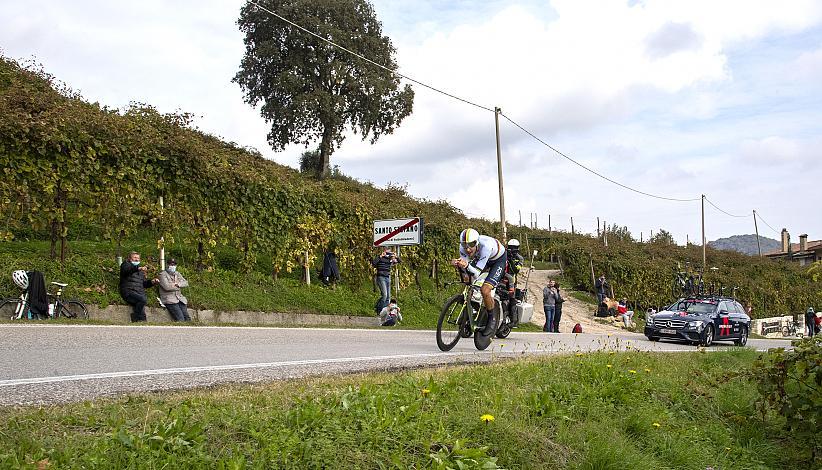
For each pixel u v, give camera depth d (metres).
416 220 18.25
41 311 12.26
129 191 15.08
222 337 10.75
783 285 48.66
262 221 17.94
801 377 7.06
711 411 8.30
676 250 50.66
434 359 8.96
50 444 3.85
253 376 6.67
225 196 17.03
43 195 13.87
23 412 4.52
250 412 4.73
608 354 10.14
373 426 4.72
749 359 12.86
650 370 9.24
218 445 4.14
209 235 16.78
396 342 11.74
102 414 4.57
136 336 9.95
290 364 7.68
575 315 29.06
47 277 13.38
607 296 31.30
